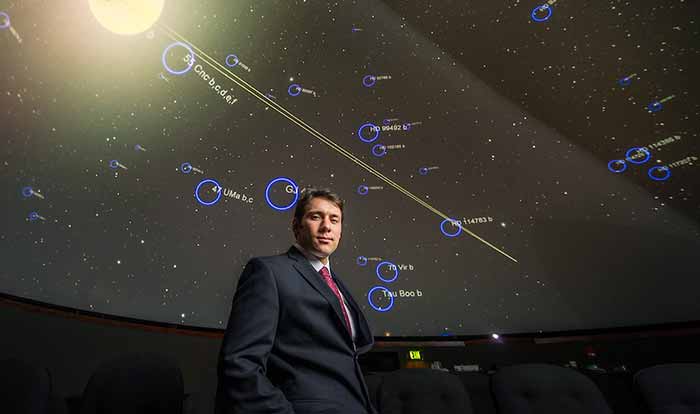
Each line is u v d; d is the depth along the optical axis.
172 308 2.41
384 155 3.14
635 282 2.55
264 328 0.91
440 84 3.31
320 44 3.26
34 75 2.20
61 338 1.99
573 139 2.99
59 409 1.84
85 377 2.00
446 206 3.04
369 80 3.29
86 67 2.45
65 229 2.19
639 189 2.71
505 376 1.84
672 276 2.47
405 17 3.34
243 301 0.97
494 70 3.24
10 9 2.09
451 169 3.12
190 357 2.34
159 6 2.75
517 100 3.18
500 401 1.78
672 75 2.72
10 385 1.36
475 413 2.27
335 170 3.06
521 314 2.69
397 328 2.68
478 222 2.98
